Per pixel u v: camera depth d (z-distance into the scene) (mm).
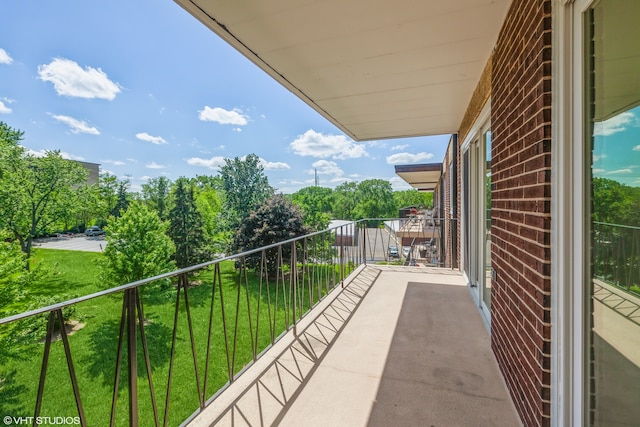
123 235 12016
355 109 3686
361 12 1831
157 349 8430
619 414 940
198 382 1663
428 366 2076
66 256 23922
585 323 1105
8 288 8828
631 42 874
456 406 1683
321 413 1640
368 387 1859
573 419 1161
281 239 12734
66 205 18312
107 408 6184
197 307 10906
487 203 2996
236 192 28625
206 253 18438
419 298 3479
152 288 11359
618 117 938
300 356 2225
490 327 2523
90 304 11602
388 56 2379
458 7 1798
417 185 16062
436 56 2396
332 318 2932
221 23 1943
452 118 4191
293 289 2695
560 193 1205
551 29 1263
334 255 4867
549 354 1269
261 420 1590
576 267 1146
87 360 7836
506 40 1882
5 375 7000
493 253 2246
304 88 3025
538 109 1331
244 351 7852
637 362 861
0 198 15492
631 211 864
